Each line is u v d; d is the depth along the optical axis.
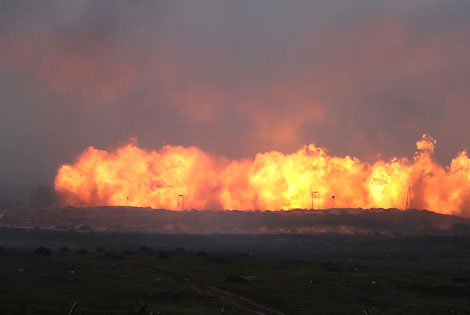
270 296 144.00
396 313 125.56
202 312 111.81
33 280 148.75
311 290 158.75
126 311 106.38
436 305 140.12
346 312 123.56
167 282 164.00
